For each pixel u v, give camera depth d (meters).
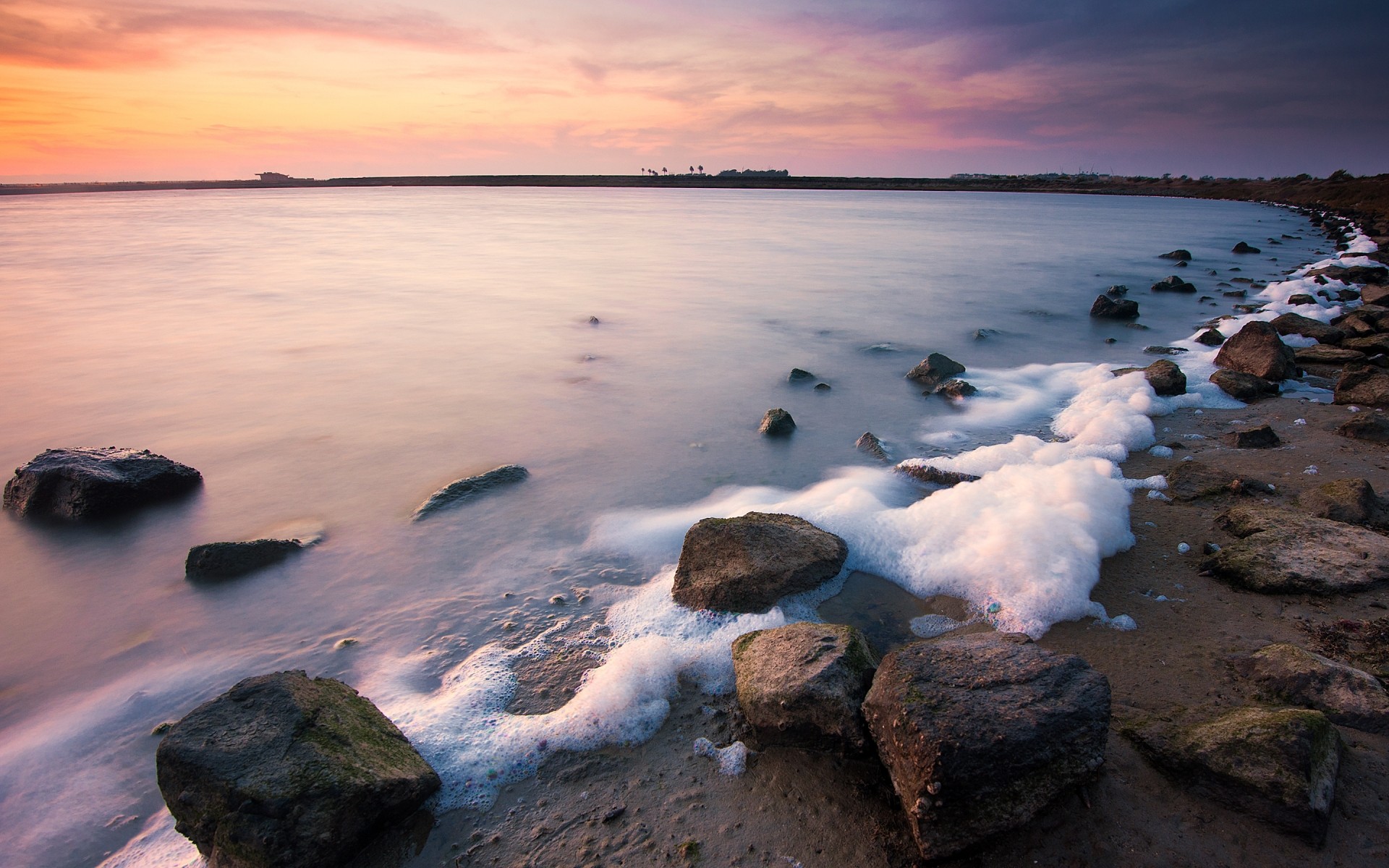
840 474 8.35
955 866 3.42
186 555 6.92
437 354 14.02
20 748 4.65
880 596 5.71
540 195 112.38
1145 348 14.21
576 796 4.00
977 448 9.19
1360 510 6.21
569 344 14.81
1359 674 4.21
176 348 14.46
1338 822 3.47
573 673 5.02
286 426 10.14
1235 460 8.13
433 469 8.70
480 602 5.95
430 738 4.38
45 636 5.80
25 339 15.23
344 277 23.61
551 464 8.77
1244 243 33.16
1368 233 37.09
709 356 13.96
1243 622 5.07
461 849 3.70
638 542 6.82
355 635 5.59
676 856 3.59
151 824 4.05
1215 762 3.68
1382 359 11.64
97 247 32.81
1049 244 35.28
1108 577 5.78
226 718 3.89
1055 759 3.55
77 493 7.54
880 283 22.97
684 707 4.62
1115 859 3.38
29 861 3.83
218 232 41.25
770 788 3.96
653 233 40.03
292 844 3.45
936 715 3.59
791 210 64.56
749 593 5.52
